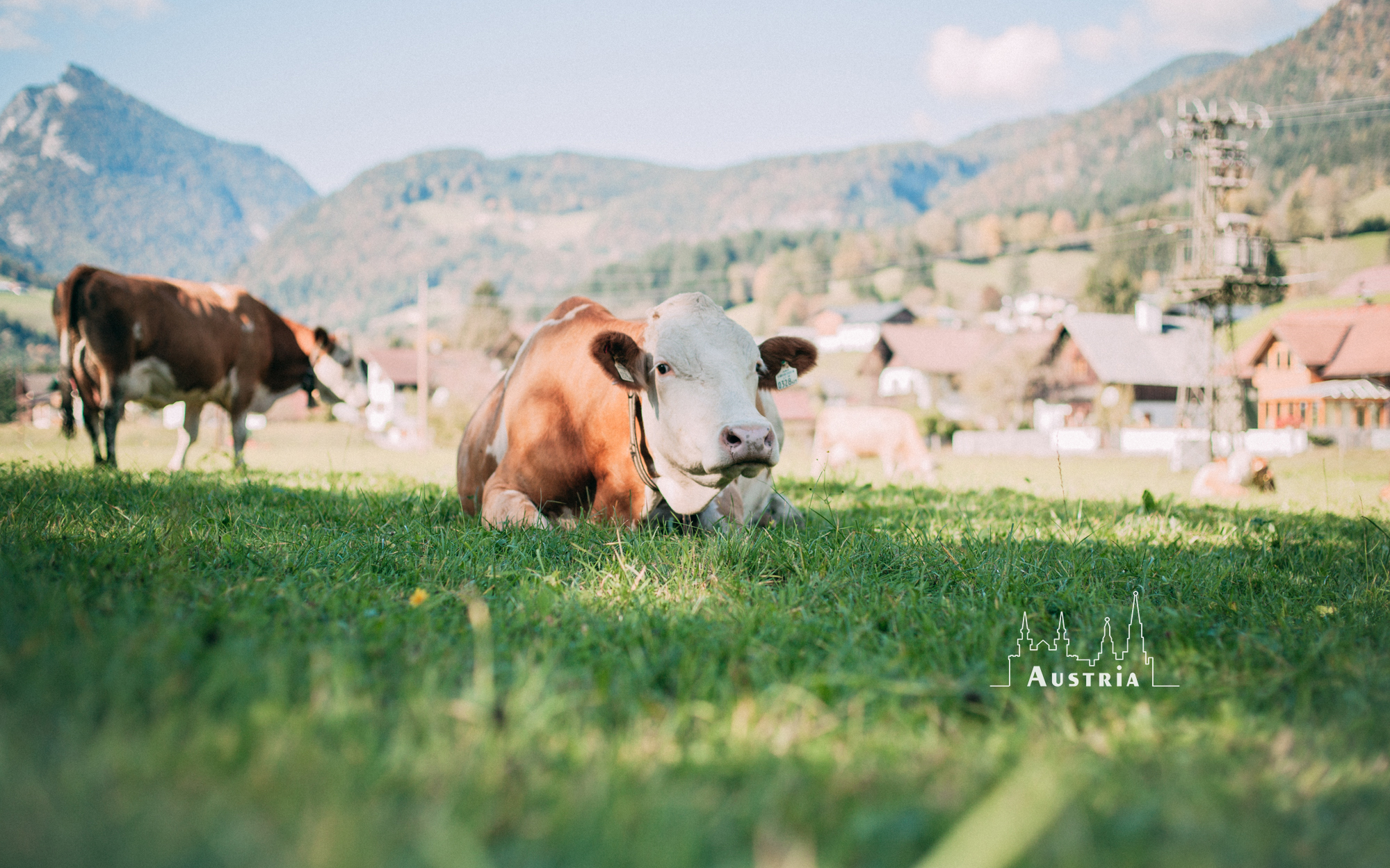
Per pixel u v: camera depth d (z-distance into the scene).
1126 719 2.29
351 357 13.69
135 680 1.89
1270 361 42.12
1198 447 27.98
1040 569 4.30
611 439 5.38
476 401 42.41
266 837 1.28
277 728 1.70
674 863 1.31
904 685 2.30
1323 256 95.19
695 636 2.83
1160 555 4.82
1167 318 57.38
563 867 1.33
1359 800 1.75
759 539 4.50
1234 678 2.63
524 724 1.85
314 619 2.80
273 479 9.29
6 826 1.27
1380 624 3.47
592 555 4.36
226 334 11.91
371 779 1.55
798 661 2.63
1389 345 39.75
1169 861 1.37
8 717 1.66
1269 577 4.43
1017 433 44.84
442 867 1.26
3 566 3.02
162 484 7.15
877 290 134.00
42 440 17.48
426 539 4.56
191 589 3.06
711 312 4.89
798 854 1.35
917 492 9.78
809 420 60.28
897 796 1.63
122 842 1.26
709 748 1.89
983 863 1.31
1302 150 136.88
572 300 6.33
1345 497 11.41
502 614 3.07
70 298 10.33
